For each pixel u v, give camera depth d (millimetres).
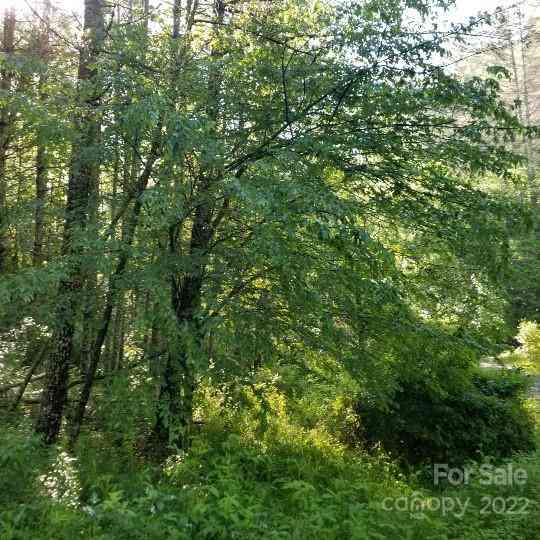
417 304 6496
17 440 4445
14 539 3525
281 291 5723
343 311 5844
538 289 14234
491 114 5484
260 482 5926
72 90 5617
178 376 5484
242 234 5840
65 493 4223
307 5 5949
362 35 5297
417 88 5316
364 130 5547
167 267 5191
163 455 6016
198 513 4207
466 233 5469
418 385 7379
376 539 4598
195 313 5145
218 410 7570
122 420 5281
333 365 6367
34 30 7773
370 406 7922
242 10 6641
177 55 5785
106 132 5379
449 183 5660
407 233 6473
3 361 7066
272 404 7543
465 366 6781
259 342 5598
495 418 7984
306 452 7137
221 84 5859
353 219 4688
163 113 4836
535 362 14273
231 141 5684
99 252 4938
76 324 5895
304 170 5082
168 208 4723
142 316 4965
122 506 3998
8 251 7473
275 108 5848
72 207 6008
